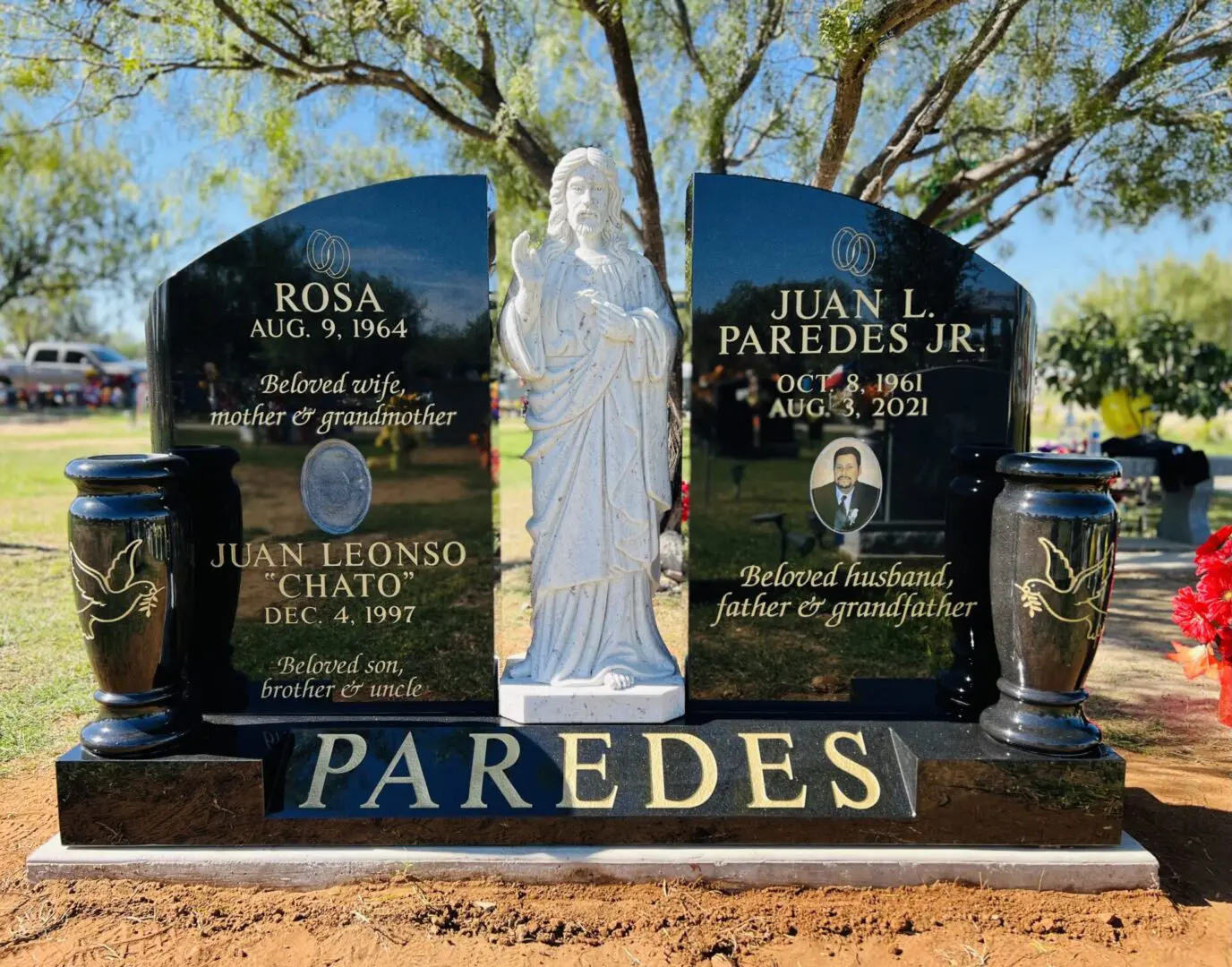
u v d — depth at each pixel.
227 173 8.70
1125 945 2.71
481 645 3.68
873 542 3.66
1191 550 8.70
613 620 3.58
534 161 7.43
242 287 3.57
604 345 3.42
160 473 3.09
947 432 3.62
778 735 3.33
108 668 3.07
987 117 7.94
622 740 3.31
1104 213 8.34
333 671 3.70
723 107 7.15
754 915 2.83
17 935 2.70
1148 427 11.52
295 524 3.66
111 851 3.03
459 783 3.15
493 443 3.63
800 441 3.64
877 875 2.99
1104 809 3.07
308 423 3.62
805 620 3.69
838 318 3.59
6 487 11.98
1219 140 6.84
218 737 3.29
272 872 2.97
